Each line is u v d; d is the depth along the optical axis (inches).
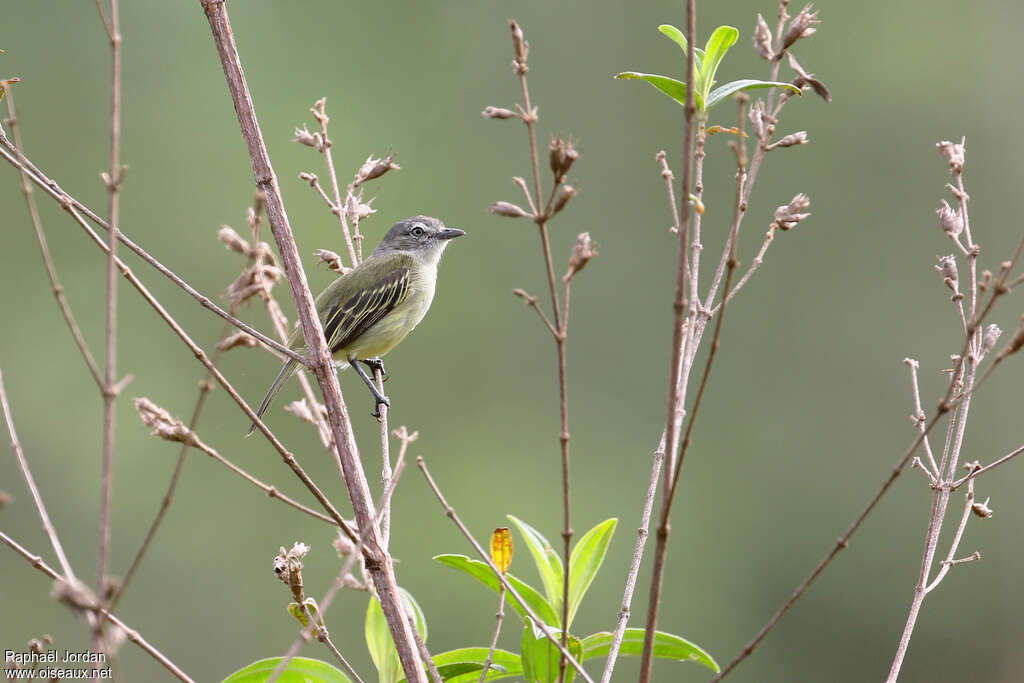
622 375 757.9
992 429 661.9
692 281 188.1
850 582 673.6
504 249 786.2
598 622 673.0
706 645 673.6
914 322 733.3
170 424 156.5
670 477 148.6
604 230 783.7
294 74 799.7
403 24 819.4
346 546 169.3
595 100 802.8
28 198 145.1
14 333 692.1
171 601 644.1
